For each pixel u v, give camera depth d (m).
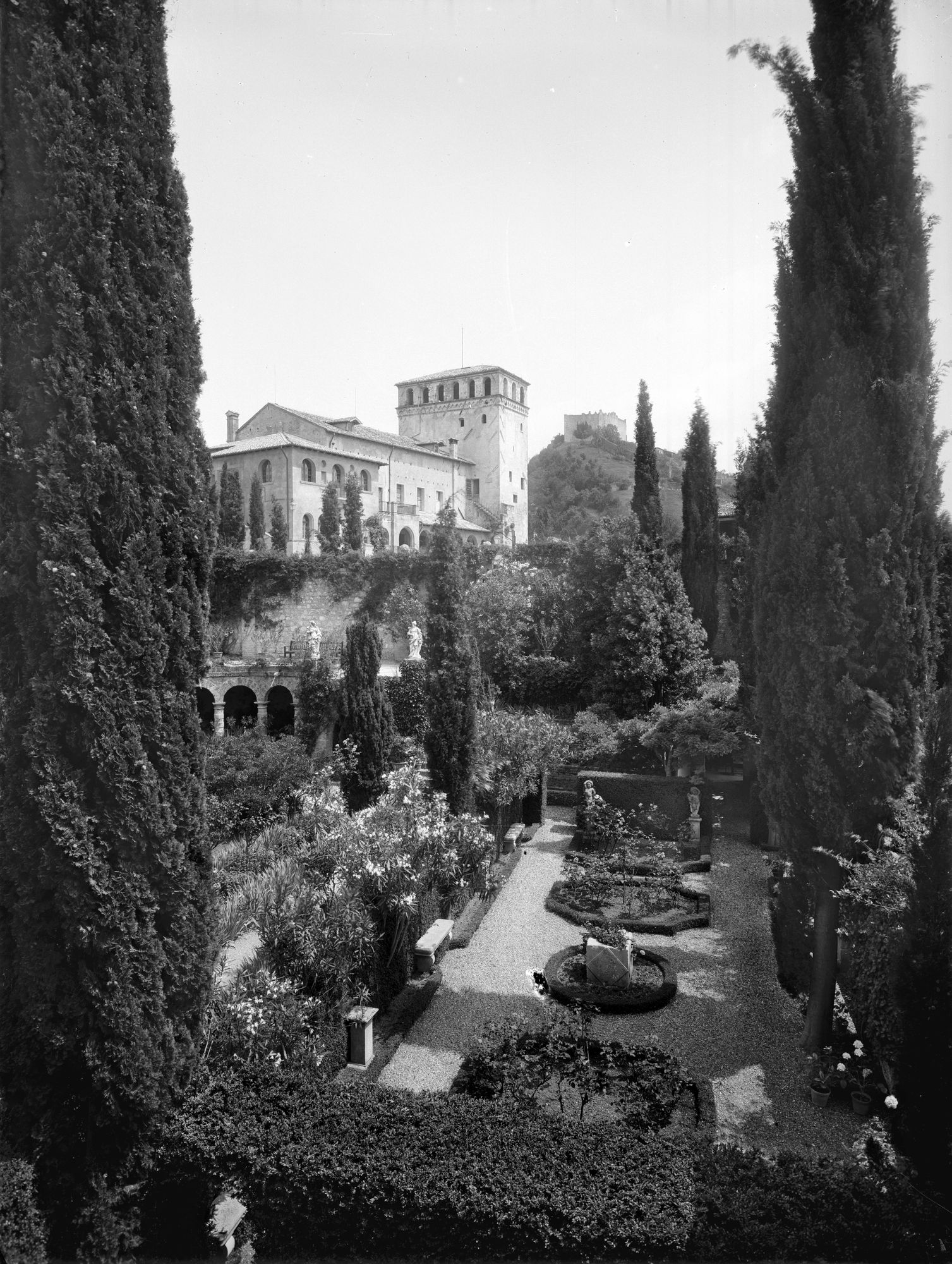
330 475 54.75
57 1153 7.04
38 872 6.96
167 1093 7.55
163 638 7.52
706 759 25.38
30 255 6.76
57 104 6.79
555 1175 6.77
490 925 16.33
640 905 16.88
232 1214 7.95
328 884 12.55
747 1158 6.95
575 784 23.91
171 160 7.70
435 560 18.84
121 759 7.14
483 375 74.62
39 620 6.91
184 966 7.72
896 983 7.03
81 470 6.98
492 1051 10.26
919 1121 6.68
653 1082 9.75
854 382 9.66
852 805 9.85
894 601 9.54
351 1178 6.82
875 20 9.66
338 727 32.19
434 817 15.34
